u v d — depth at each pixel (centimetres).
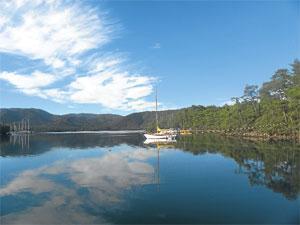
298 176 4250
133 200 3262
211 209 2928
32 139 16450
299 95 10681
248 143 9238
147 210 2931
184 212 2853
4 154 7912
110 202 3206
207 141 10744
